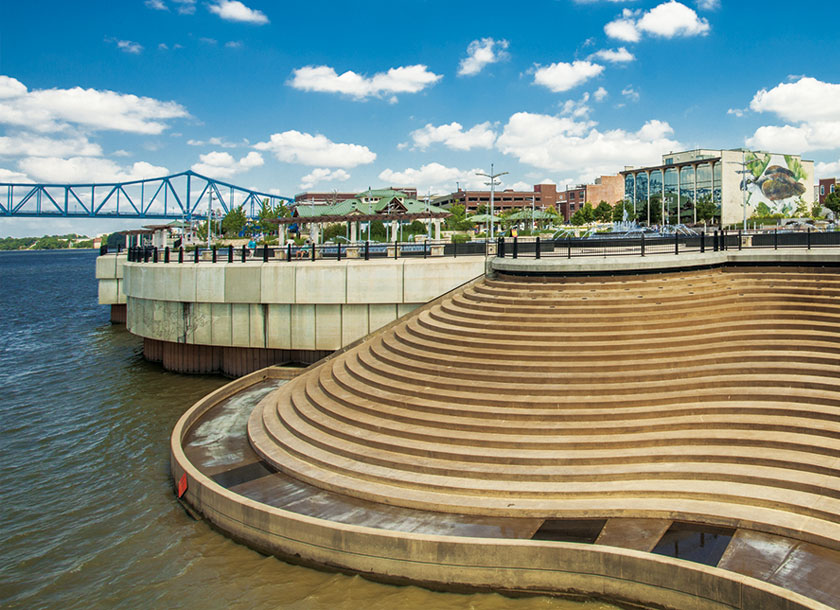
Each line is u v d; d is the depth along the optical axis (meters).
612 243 24.59
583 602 10.45
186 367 29.73
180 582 11.70
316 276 25.89
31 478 17.48
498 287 22.34
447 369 17.11
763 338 16.84
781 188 112.88
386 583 11.30
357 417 15.98
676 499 11.86
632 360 16.19
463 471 13.11
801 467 11.99
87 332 45.19
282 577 11.61
